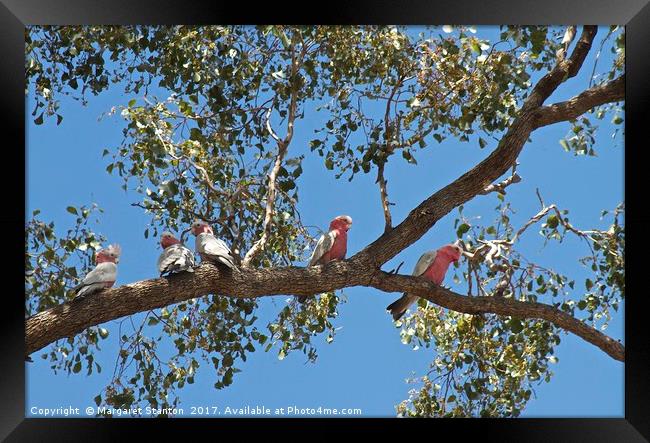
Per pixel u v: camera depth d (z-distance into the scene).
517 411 11.24
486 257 10.48
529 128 10.75
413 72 11.02
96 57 10.71
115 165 10.41
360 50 11.20
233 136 11.02
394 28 10.85
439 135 11.01
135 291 8.83
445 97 10.94
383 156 10.77
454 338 11.93
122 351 10.52
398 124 11.01
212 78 10.72
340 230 10.65
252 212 11.48
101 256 9.31
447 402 11.42
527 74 10.41
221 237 11.15
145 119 9.84
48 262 10.31
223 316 11.17
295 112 11.09
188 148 10.46
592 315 11.41
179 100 10.63
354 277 9.91
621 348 9.91
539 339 11.35
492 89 10.43
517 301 10.27
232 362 10.85
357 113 11.23
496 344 11.48
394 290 10.16
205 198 11.27
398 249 10.30
